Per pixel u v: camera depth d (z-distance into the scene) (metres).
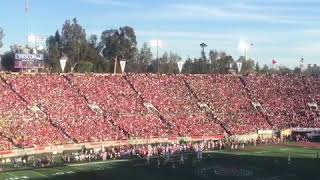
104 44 169.38
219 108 98.12
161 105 93.69
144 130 83.56
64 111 82.81
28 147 70.00
